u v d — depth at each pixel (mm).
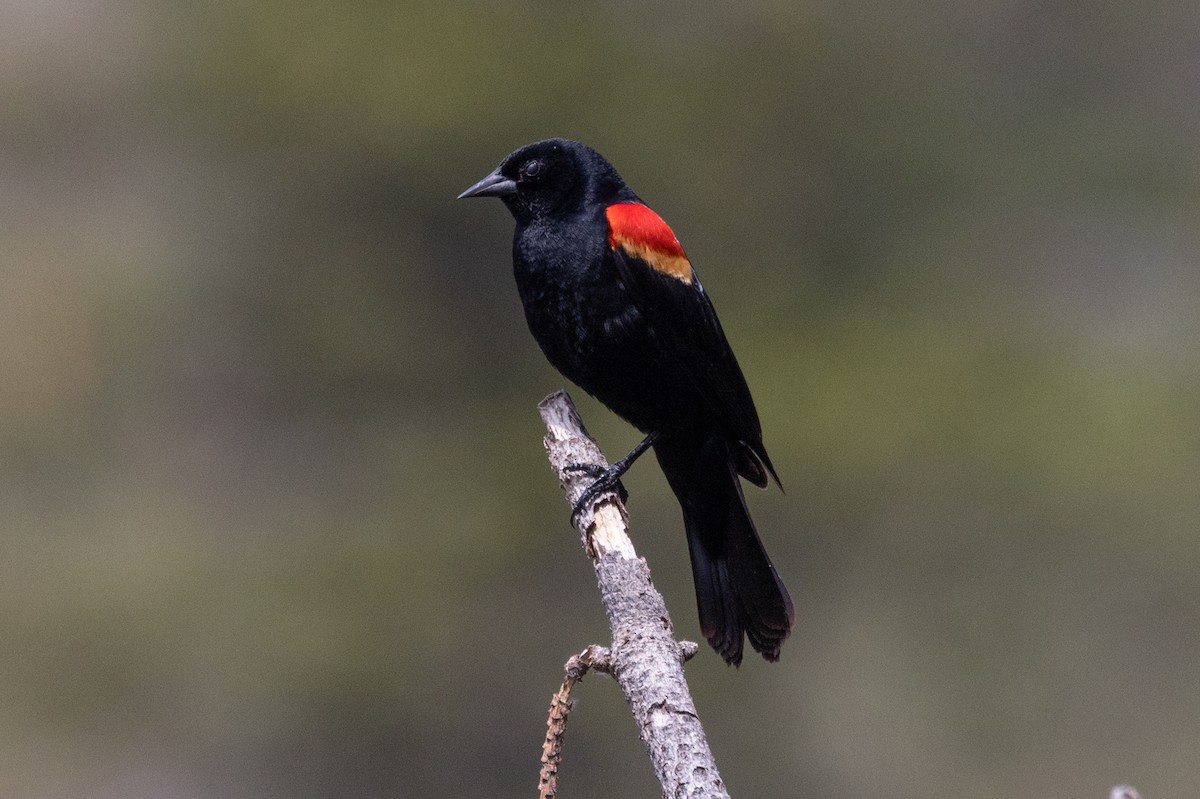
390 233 21344
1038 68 24266
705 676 16797
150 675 17203
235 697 17188
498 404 20375
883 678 17641
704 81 22141
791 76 22281
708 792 3389
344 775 17297
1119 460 18312
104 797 16781
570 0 22578
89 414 20406
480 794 17656
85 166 23406
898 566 18234
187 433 20766
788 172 22344
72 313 20828
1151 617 17844
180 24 22828
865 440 18547
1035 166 23250
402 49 21141
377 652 17438
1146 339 21594
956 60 23953
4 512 19312
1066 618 17844
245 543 18906
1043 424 18828
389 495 19297
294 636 17281
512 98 21062
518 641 18156
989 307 21688
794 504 18469
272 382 21000
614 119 21344
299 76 21078
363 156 21016
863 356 20047
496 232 20984
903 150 22578
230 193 21703
